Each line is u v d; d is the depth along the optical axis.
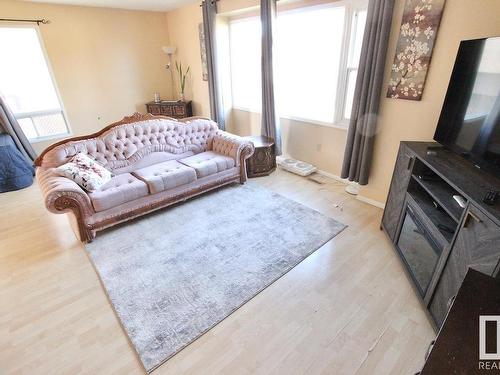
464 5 1.94
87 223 2.39
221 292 1.89
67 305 1.82
